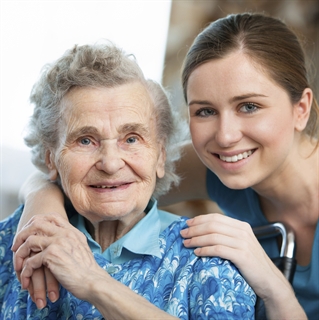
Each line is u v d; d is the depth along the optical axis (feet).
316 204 6.53
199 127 6.02
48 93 5.16
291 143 6.07
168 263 5.03
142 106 5.04
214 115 5.95
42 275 4.61
